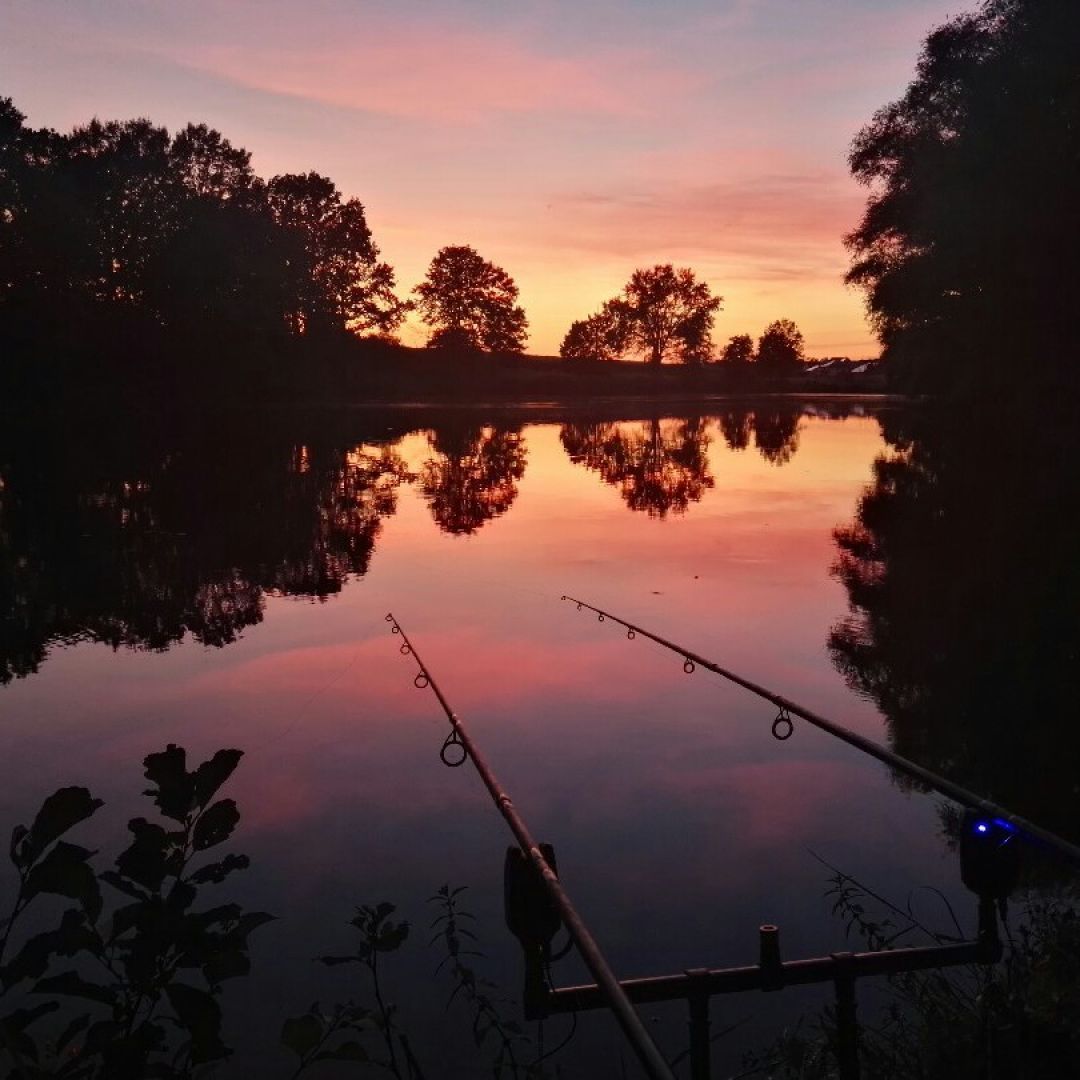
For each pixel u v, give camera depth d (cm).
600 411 5266
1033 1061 243
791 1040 268
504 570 980
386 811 429
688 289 10219
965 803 269
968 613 788
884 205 2766
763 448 2695
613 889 360
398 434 3262
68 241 4159
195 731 531
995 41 2284
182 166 4778
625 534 1207
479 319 8388
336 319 5875
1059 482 1639
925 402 3775
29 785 462
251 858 387
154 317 4547
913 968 263
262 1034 280
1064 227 2070
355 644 709
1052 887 354
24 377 4172
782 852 387
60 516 1366
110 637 733
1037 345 2266
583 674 630
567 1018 290
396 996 299
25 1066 170
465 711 560
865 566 996
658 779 460
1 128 4331
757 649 691
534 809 430
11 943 322
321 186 6419
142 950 188
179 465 2142
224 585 916
